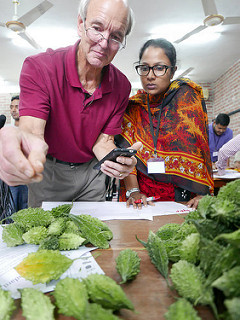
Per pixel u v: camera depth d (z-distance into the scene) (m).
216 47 4.10
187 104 1.24
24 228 0.61
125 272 0.42
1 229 0.71
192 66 4.89
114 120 1.12
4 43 3.91
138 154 1.27
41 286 0.42
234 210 0.40
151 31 3.55
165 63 1.14
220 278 0.30
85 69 0.95
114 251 0.58
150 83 1.18
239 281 0.29
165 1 2.90
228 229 0.40
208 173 1.22
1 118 1.59
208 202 0.46
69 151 1.09
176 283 0.37
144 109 1.32
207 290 0.33
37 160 0.49
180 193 1.24
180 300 0.32
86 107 1.00
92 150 1.15
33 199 1.22
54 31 3.59
